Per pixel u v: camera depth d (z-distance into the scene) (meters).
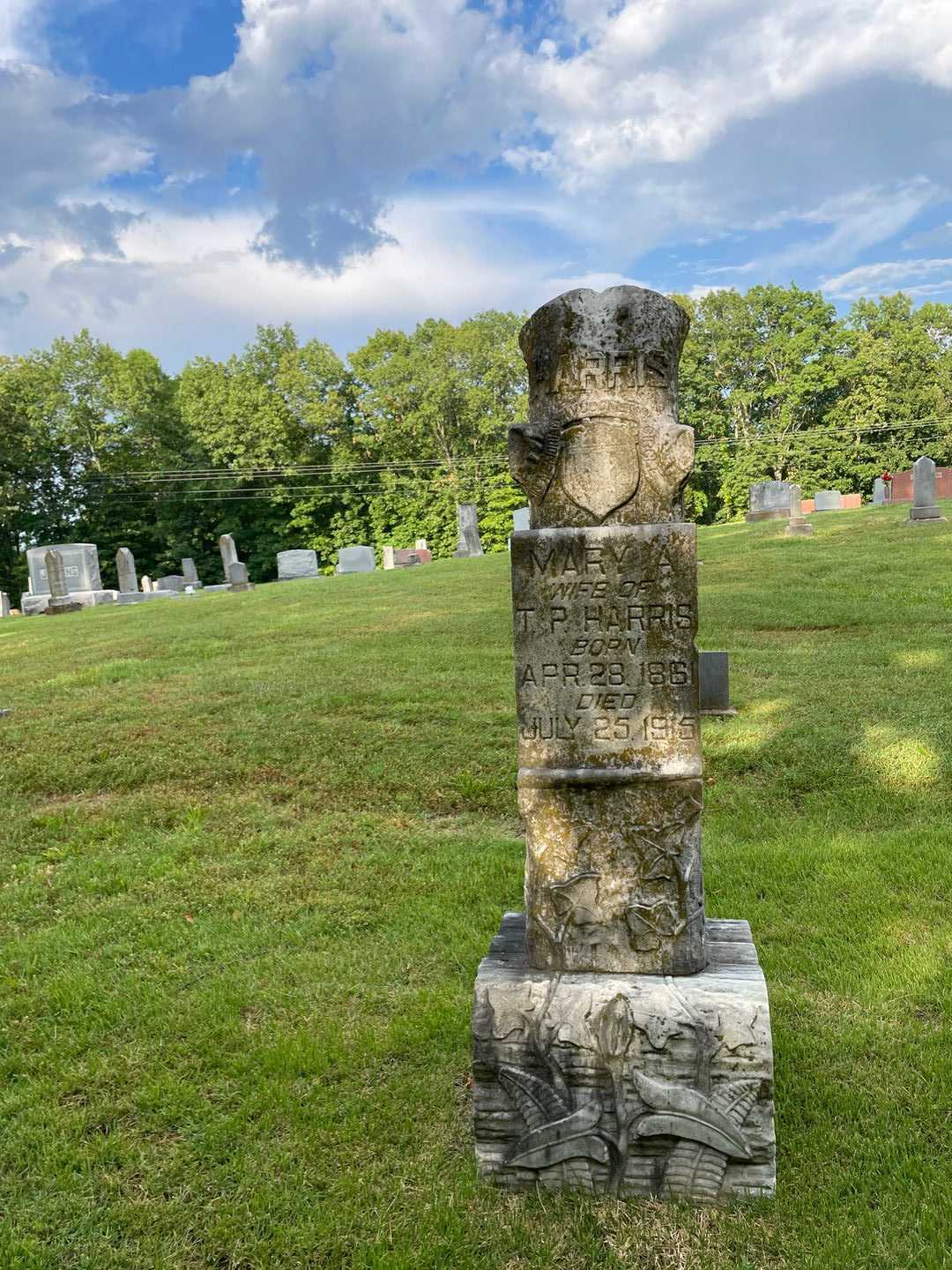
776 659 11.03
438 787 7.72
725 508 53.12
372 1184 3.45
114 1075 4.15
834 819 6.71
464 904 5.71
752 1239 3.10
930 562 16.81
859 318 57.09
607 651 3.56
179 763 8.42
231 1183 3.48
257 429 49.12
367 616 16.73
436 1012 4.48
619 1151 3.35
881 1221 3.11
